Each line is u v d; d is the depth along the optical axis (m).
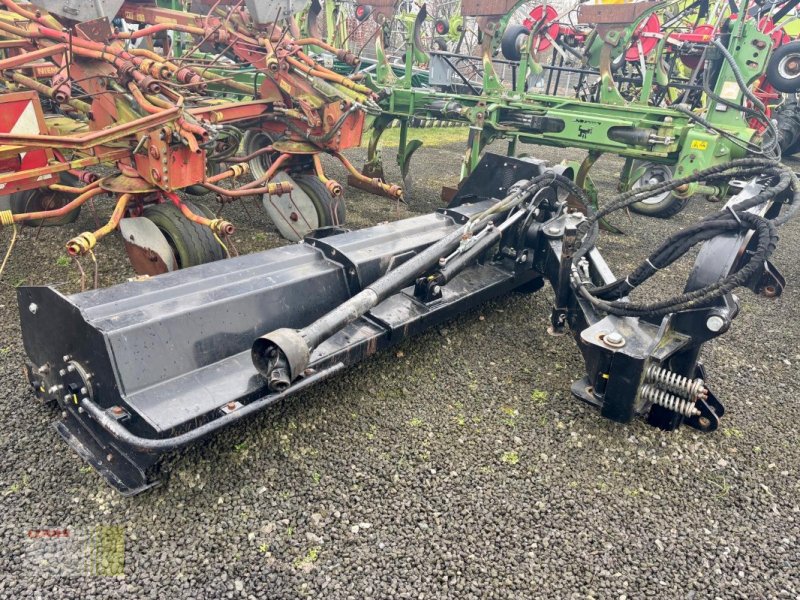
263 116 5.29
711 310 2.58
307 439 2.70
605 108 5.86
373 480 2.50
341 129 4.98
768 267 2.94
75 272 4.23
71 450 2.50
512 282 3.79
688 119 5.55
